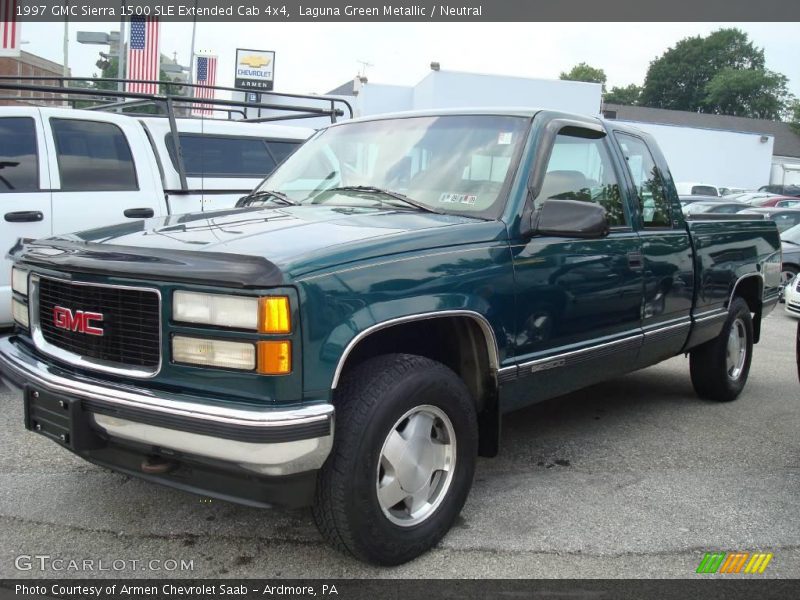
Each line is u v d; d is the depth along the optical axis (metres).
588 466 4.19
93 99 8.14
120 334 2.72
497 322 3.22
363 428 2.70
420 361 2.96
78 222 6.00
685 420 5.16
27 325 3.20
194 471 2.64
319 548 3.11
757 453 4.48
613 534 3.31
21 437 4.36
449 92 26.80
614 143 4.27
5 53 11.84
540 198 3.54
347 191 3.86
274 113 23.84
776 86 92.31
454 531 3.29
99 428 2.71
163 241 2.85
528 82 27.75
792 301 10.61
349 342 2.60
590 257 3.76
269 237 2.84
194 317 2.54
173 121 6.66
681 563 3.07
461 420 3.10
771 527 3.43
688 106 101.56
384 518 2.82
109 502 3.51
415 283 2.86
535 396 3.57
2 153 5.78
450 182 3.61
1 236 5.59
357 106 28.58
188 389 2.57
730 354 5.58
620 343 4.03
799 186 38.75
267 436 2.41
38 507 3.44
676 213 4.69
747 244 5.49
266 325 2.44
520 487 3.85
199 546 3.12
